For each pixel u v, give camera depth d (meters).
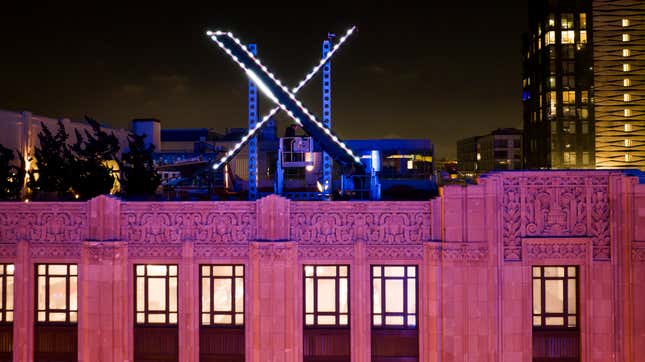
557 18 117.19
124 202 20.22
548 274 19.44
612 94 117.81
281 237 19.77
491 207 19.12
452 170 30.27
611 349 18.98
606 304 19.02
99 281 19.97
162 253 20.09
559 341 19.25
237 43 24.47
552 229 19.25
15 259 20.39
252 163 26.17
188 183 37.84
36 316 20.58
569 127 116.06
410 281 19.89
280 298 19.52
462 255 19.14
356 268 19.69
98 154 39.34
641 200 18.97
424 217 19.73
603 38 118.19
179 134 84.56
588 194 19.16
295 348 19.75
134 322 20.34
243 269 20.17
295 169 35.03
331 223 19.89
